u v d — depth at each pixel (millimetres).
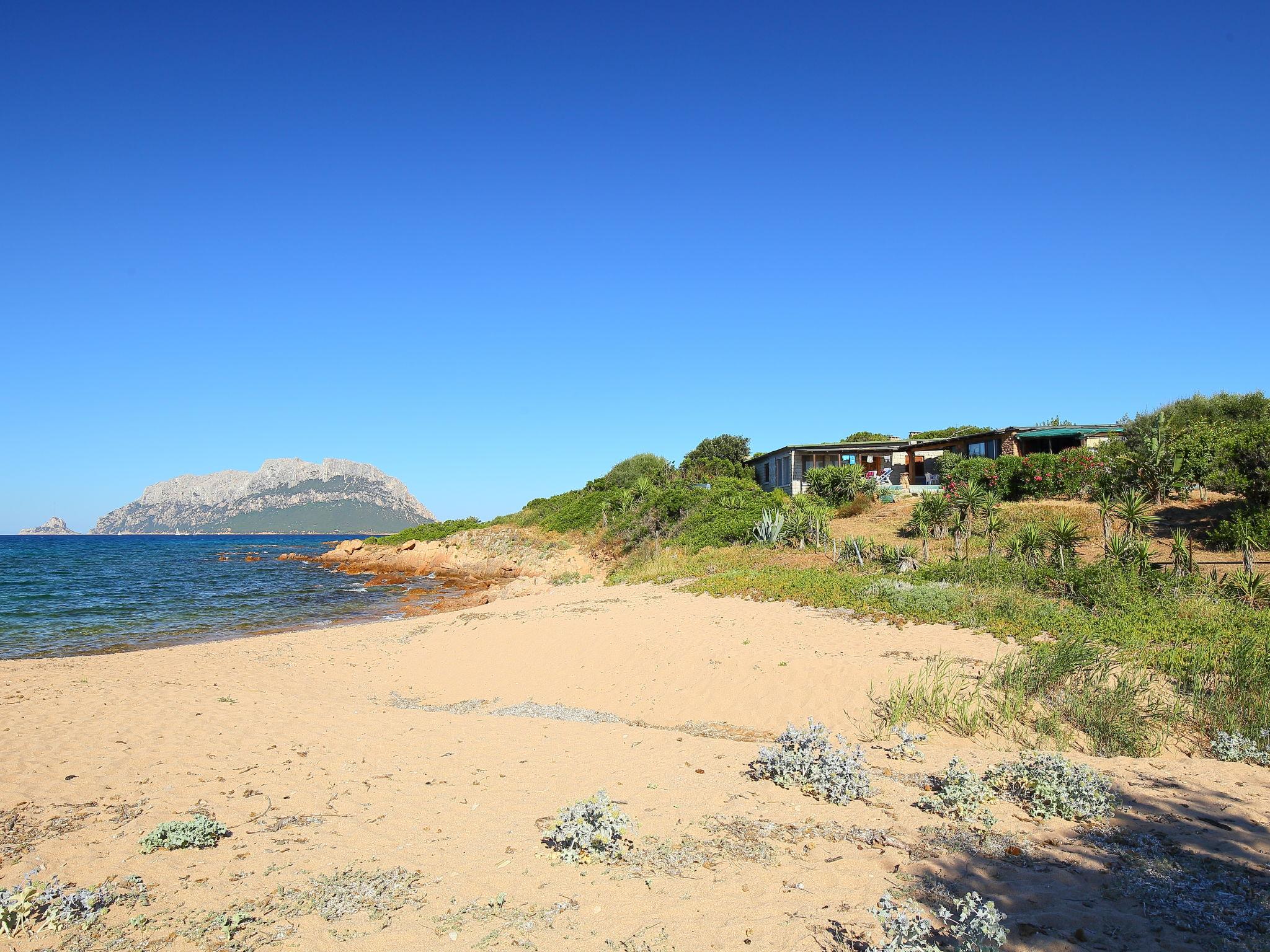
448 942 4340
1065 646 10375
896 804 6598
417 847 5855
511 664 14531
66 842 6043
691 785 7273
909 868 5238
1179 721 8859
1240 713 8703
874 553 20609
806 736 7668
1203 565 16516
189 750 9000
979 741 8719
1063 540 16828
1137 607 12867
